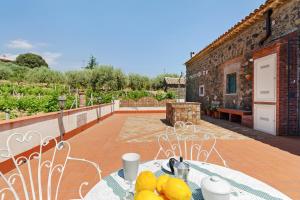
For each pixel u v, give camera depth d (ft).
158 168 6.08
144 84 119.75
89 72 104.94
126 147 18.30
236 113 32.24
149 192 3.38
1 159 11.78
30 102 34.37
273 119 22.86
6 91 63.93
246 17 27.63
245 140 20.30
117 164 13.71
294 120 22.21
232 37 35.53
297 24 21.07
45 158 15.02
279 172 12.12
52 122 18.54
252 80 28.78
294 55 21.91
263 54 24.32
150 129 28.30
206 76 49.39
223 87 40.06
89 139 22.08
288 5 22.31
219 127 28.71
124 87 106.11
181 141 20.08
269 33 25.23
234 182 5.17
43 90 72.18
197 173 5.77
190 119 31.09
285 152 16.12
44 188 10.03
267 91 23.72
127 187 4.81
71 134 23.17
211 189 3.74
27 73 127.13
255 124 26.50
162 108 57.82
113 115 50.98
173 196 3.41
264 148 17.31
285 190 9.89
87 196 4.44
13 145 12.86
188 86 65.92
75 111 24.56
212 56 45.70
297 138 21.02
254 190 4.74
